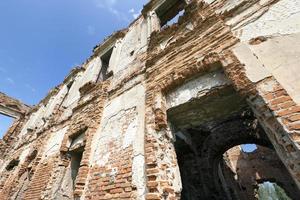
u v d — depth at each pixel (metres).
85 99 6.00
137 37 5.82
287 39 2.26
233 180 9.55
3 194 6.70
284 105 1.84
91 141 4.06
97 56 7.87
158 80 3.62
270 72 2.13
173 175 2.64
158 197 2.25
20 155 8.39
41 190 4.70
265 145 6.92
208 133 7.43
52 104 9.42
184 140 6.55
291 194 9.57
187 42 3.59
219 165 8.02
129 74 4.79
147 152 2.76
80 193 3.25
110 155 3.39
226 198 6.65
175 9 5.66
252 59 2.38
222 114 3.37
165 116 3.08
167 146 2.88
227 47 2.80
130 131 3.39
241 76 2.31
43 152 6.21
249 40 2.62
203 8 3.78
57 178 4.60
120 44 6.68
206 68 2.91
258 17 2.79
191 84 3.12
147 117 3.24
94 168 3.50
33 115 11.71
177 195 2.49
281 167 10.33
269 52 2.30
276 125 1.84
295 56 2.07
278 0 2.71
